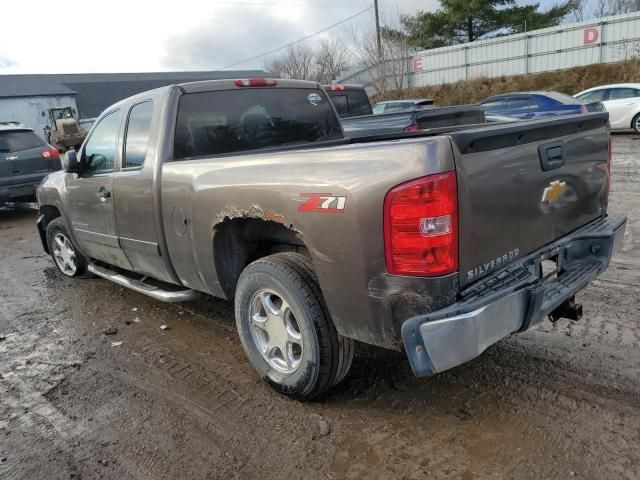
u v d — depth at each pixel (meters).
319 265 2.80
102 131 4.63
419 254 2.40
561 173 3.12
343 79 34.50
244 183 3.11
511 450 2.73
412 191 2.38
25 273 6.62
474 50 31.95
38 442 3.06
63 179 5.36
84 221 5.07
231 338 4.31
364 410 3.16
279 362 3.35
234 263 3.60
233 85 4.19
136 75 69.75
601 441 2.75
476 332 2.38
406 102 14.80
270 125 4.38
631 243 6.00
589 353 3.65
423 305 2.45
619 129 16.03
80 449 2.97
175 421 3.18
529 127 2.76
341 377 3.12
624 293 4.64
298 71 36.38
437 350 2.38
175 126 3.87
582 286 3.10
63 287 5.91
